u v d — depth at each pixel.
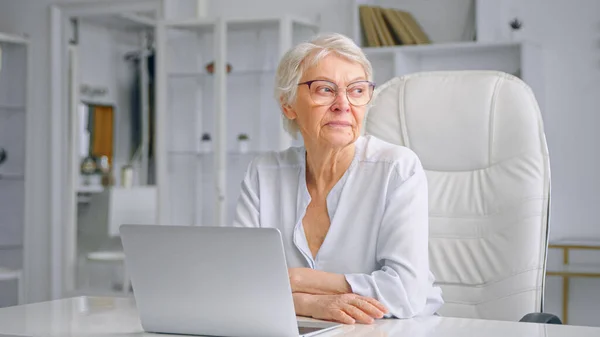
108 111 5.16
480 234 1.94
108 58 5.15
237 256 1.24
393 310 1.51
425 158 2.05
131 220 4.98
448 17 4.40
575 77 4.19
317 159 1.74
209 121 4.66
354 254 1.71
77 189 5.25
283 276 1.21
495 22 4.33
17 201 5.39
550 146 4.24
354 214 1.72
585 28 4.16
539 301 1.84
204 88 4.68
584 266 4.00
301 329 1.33
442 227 1.98
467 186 1.99
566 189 4.21
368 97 1.71
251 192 1.88
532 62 4.09
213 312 1.29
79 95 5.27
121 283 5.05
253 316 1.26
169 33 4.77
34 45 5.38
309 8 4.82
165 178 4.80
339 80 1.67
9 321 1.43
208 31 4.66
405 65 4.35
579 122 4.18
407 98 2.09
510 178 1.93
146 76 5.02
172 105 4.77
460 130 2.01
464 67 4.37
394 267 1.59
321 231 1.76
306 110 1.69
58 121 5.32
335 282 1.56
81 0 5.20
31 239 5.41
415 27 4.41
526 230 1.87
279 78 1.76
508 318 1.86
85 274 5.21
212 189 4.66
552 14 4.23
